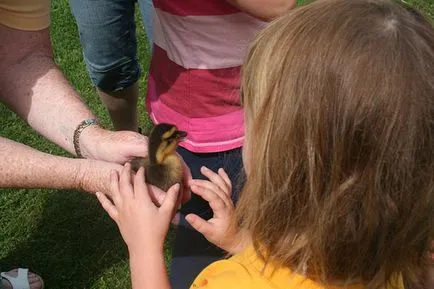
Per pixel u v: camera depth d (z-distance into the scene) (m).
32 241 1.59
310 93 0.67
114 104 1.62
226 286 0.75
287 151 0.69
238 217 0.80
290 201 0.71
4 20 1.08
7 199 1.67
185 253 1.20
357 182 0.68
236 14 1.15
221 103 1.23
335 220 0.69
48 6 1.13
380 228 0.70
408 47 0.66
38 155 1.00
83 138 1.04
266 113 0.71
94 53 1.46
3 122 1.86
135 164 0.97
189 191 1.01
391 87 0.65
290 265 0.73
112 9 1.38
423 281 0.81
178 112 1.27
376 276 0.72
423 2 2.31
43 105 1.08
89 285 1.51
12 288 1.42
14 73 1.10
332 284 0.73
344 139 0.67
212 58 1.19
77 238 1.60
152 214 0.87
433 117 0.67
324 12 0.69
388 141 0.66
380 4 0.69
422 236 0.71
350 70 0.66
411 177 0.68
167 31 1.22
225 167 1.25
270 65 0.71
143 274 0.84
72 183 1.00
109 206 0.91
